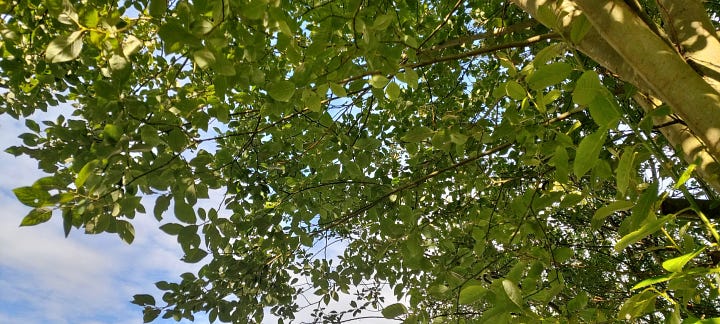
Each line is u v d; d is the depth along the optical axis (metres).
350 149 3.07
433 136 2.46
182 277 3.05
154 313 2.95
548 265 1.98
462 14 3.92
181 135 2.09
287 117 3.07
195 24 1.56
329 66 2.09
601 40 1.48
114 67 1.58
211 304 3.14
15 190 1.60
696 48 1.37
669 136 1.66
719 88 1.24
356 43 1.95
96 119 1.81
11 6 2.33
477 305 3.00
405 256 2.83
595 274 4.42
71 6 1.45
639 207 1.06
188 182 2.18
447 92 4.39
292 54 1.96
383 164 3.83
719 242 0.80
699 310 3.37
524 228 2.20
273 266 3.73
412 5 3.06
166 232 2.22
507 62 1.88
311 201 3.48
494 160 4.21
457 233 3.18
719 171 1.33
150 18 1.68
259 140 3.42
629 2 1.29
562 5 1.41
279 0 1.67
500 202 3.49
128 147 1.84
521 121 1.98
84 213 1.88
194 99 2.25
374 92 2.38
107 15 1.51
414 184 3.18
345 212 3.88
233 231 2.48
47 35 2.75
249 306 3.47
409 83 2.13
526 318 1.47
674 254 2.96
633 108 2.34
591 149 0.96
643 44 1.15
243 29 1.95
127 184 1.99
